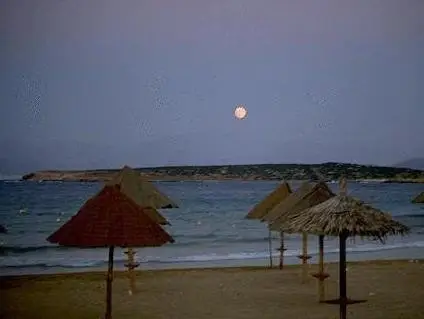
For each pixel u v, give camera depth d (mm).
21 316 9867
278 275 14242
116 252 20953
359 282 12992
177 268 16516
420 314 9609
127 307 10492
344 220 6836
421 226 31047
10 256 20203
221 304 10641
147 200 11078
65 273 15375
